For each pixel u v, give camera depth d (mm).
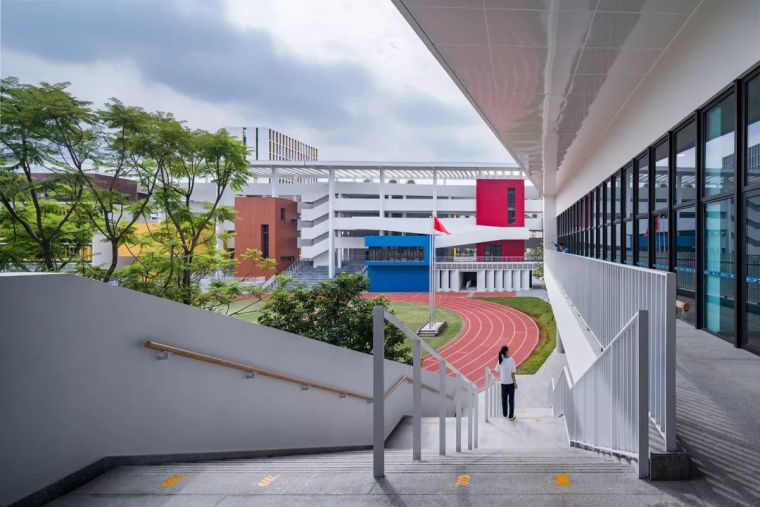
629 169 9641
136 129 9164
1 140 7801
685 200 6734
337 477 2814
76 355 2928
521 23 6297
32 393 2652
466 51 7176
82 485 2865
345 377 6105
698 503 2271
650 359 3012
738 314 5180
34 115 7797
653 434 2855
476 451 4277
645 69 7824
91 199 9773
